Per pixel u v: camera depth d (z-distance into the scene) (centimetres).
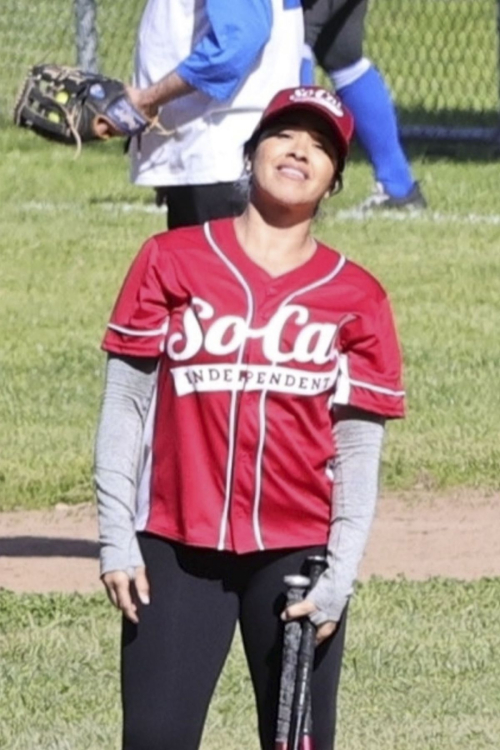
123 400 1434
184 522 1414
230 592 1439
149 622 1426
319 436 1412
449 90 6512
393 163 4647
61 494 2741
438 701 1919
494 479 2809
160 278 1414
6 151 5444
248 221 1433
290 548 1422
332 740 1456
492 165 5350
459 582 2284
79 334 3606
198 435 1410
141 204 4778
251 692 1942
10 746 1792
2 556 2455
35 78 2298
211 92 2209
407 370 3328
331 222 4472
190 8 2250
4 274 4059
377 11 7606
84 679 1959
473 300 3859
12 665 1994
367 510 1416
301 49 2303
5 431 2998
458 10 7525
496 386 3250
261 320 1398
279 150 1416
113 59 6406
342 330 1410
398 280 4000
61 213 4644
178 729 1427
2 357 3422
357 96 4534
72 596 2212
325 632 1402
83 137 2284
